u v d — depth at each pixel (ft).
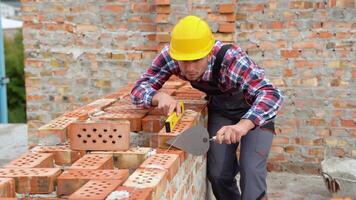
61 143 9.92
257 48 16.81
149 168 8.23
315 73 16.52
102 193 7.13
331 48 16.28
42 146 9.87
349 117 16.49
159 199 7.68
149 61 18.02
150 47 17.92
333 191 14.05
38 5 18.43
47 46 18.65
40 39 18.65
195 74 10.36
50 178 8.00
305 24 16.33
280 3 16.40
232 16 16.35
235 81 10.47
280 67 16.74
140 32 17.92
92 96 18.67
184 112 11.32
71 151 9.52
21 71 70.23
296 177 16.75
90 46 18.37
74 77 18.67
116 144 9.54
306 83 16.63
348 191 13.80
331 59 16.34
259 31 16.71
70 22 18.35
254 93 10.32
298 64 16.60
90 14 18.17
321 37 16.29
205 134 9.56
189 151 9.54
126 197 6.93
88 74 18.56
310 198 14.94
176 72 11.28
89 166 8.58
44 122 19.15
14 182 7.93
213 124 12.00
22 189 8.00
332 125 16.66
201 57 9.91
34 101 19.07
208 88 11.18
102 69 18.42
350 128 16.53
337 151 16.75
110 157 9.19
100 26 18.17
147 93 11.02
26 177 7.97
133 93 11.30
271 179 16.58
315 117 16.74
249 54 16.92
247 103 11.20
